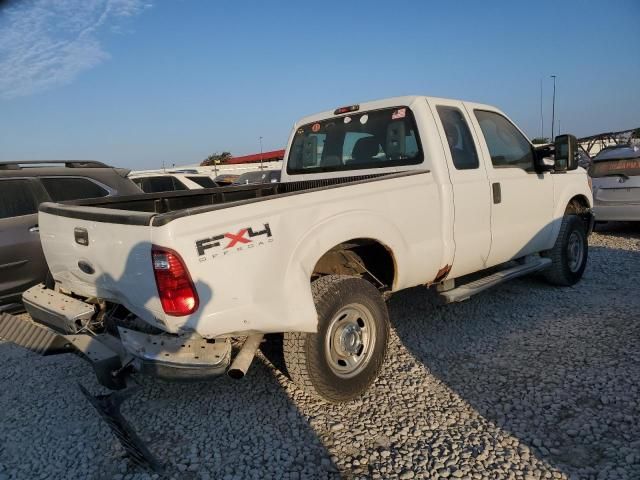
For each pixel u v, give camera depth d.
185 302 2.59
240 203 2.81
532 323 4.62
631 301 5.07
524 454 2.72
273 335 3.63
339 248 3.59
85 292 3.28
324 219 3.17
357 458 2.78
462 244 4.18
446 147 4.12
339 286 3.23
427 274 3.95
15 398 3.65
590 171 8.65
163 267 2.54
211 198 4.75
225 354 2.80
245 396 3.49
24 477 2.75
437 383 3.57
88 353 2.79
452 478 2.57
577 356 3.85
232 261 2.73
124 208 4.13
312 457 2.80
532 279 6.07
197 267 2.60
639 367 3.59
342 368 3.30
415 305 5.24
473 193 4.25
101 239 2.91
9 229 4.95
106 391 3.69
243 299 2.78
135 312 2.89
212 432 3.08
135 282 2.74
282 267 2.94
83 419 3.32
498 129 4.87
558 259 5.48
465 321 4.75
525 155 5.08
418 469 2.65
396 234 3.60
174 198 4.51
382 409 3.26
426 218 3.85
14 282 4.96
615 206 8.27
